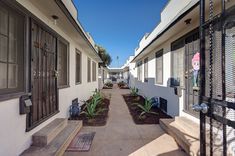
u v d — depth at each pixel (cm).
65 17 501
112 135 531
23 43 377
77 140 489
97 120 696
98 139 499
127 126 623
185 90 587
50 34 535
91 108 746
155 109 886
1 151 302
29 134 389
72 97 789
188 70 566
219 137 263
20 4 362
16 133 344
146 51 1094
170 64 731
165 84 804
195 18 479
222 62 196
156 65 975
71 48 771
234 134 275
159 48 908
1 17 318
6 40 331
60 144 401
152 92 1061
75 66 845
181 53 624
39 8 441
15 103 343
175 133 472
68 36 717
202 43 226
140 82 1523
